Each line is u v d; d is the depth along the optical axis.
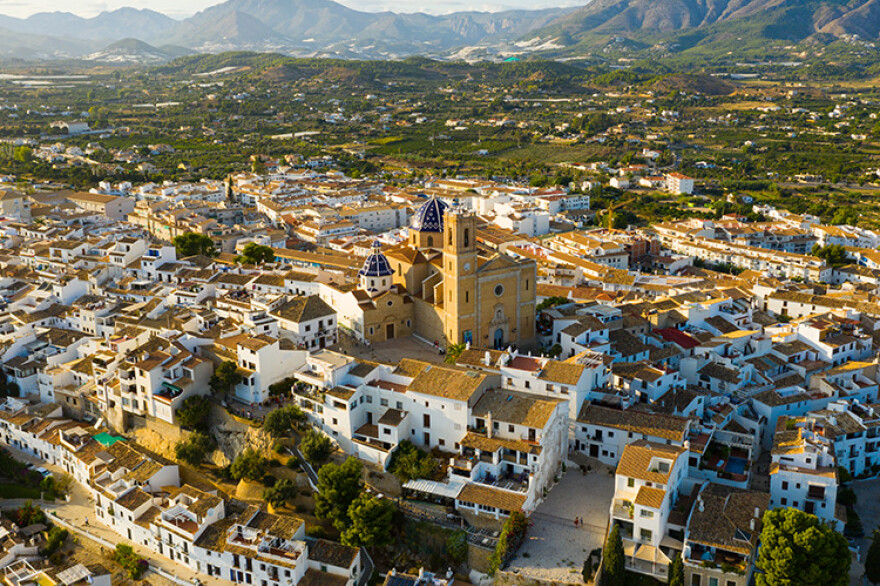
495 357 172.88
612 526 132.62
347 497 143.25
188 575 141.12
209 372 178.75
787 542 121.19
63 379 192.75
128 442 172.00
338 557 136.62
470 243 187.75
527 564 130.38
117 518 153.38
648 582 127.50
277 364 176.00
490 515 138.25
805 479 139.12
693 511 132.62
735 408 167.25
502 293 196.00
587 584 125.69
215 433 168.12
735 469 148.50
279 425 158.62
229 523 144.12
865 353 196.12
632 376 168.50
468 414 151.75
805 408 169.75
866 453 159.12
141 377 173.12
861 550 137.00
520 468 145.75
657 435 149.38
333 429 159.50
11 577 139.12
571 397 158.00
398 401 159.00
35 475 172.50
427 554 140.12
